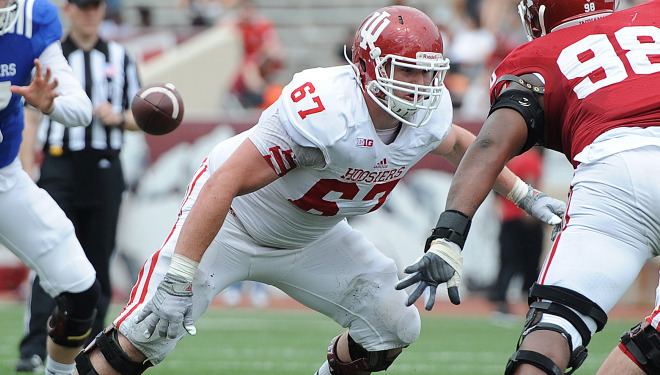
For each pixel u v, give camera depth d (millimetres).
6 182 16062
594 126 12031
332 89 12711
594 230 11695
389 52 12508
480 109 42438
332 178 13203
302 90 12688
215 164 14094
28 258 16344
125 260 37000
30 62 16203
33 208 16203
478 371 22484
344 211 13805
